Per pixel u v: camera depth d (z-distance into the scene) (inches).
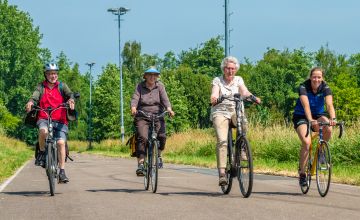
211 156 1731.1
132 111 660.7
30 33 5383.9
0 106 4635.8
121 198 582.9
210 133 2132.1
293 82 6053.2
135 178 898.7
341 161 1097.4
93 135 5354.3
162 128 661.9
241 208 498.3
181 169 1148.5
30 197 604.1
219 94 618.2
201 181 815.1
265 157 1352.1
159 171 1070.4
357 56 5999.0
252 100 599.2
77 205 529.7
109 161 1720.0
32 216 467.2
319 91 617.3
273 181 802.2
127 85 6131.9
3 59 5137.8
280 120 1594.5
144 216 457.1
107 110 5231.3
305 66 6003.9
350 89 4894.2
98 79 5442.9
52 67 639.1
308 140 614.9
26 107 625.0
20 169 1218.0
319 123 601.0
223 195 609.3
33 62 5275.6
